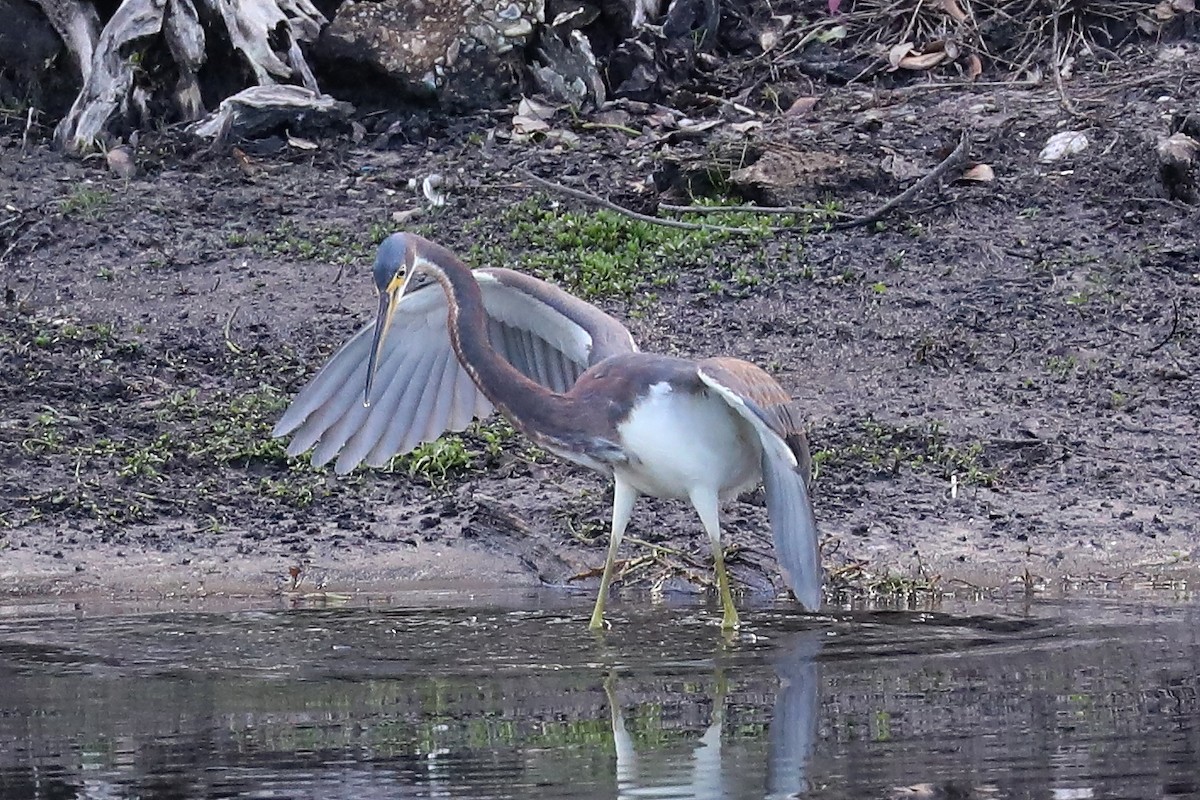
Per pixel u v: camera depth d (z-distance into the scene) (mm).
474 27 18734
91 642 9297
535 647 9242
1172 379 13930
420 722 7605
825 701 7945
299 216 16828
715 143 17625
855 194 16812
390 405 10430
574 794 6398
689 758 6934
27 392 13508
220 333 14578
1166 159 16484
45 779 6688
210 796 6449
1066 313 14859
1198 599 10484
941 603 10484
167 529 11773
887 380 13977
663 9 20234
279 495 12266
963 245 15898
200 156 17844
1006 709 7762
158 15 18266
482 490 12414
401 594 10820
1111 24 19891
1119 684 8227
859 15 20438
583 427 9547
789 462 8617
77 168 17750
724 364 9031
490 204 16906
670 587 11109
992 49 19750
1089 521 12008
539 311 10164
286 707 7895
